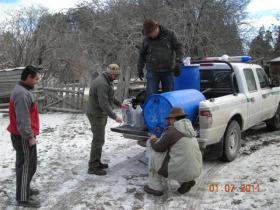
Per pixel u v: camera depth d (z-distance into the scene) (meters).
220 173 6.45
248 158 7.24
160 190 5.56
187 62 7.00
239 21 18.28
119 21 17.62
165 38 6.57
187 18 16.80
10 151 8.10
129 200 5.41
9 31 26.31
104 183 6.11
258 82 8.35
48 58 26.47
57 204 5.33
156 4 17.75
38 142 8.93
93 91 6.27
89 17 18.98
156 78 6.75
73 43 21.94
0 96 14.15
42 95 13.73
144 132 6.36
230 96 7.05
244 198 5.30
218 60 7.72
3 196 5.61
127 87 14.73
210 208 5.04
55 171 6.75
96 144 6.52
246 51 18.97
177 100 5.97
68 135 9.68
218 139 6.57
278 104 9.45
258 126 10.39
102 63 18.66
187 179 5.37
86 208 5.18
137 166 6.98
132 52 16.64
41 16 26.78
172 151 5.33
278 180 5.88
